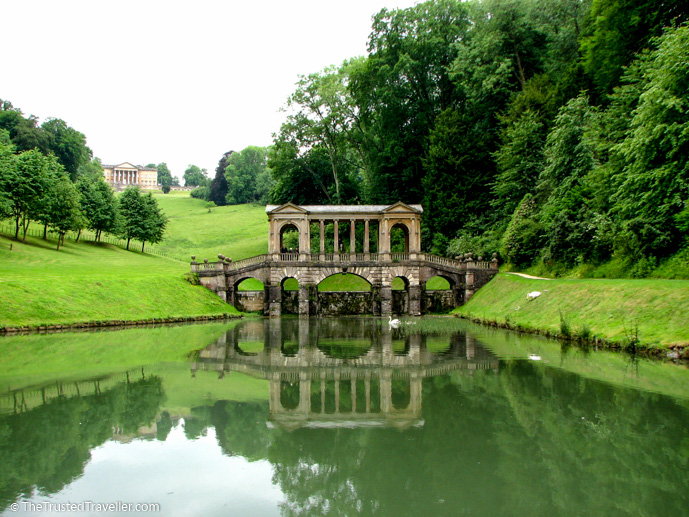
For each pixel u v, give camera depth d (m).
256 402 19.75
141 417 17.73
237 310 64.12
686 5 43.19
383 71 74.81
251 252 103.81
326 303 65.94
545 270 53.41
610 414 16.81
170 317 50.44
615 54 51.47
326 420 17.53
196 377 24.09
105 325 44.19
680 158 32.44
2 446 14.86
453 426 16.39
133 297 50.94
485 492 11.77
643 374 22.31
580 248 46.53
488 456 13.84
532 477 12.47
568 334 32.25
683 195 33.66
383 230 65.62
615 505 10.90
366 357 29.41
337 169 88.62
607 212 42.75
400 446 14.89
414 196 81.50
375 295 64.19
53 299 44.00
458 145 71.88
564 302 37.44
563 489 11.77
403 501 11.43
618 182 40.31
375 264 64.56
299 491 12.05
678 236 36.28
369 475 12.95
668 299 28.27
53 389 21.39
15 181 69.88
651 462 13.08
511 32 69.38
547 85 64.62
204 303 58.41
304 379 23.72
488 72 71.00
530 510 10.79
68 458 14.09
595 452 13.81
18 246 69.88
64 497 11.70
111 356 29.36
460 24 77.31
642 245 37.81
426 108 79.75
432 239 75.38
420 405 18.91
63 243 82.25
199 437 15.88
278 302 63.59
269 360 28.58
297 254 66.06
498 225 67.19
